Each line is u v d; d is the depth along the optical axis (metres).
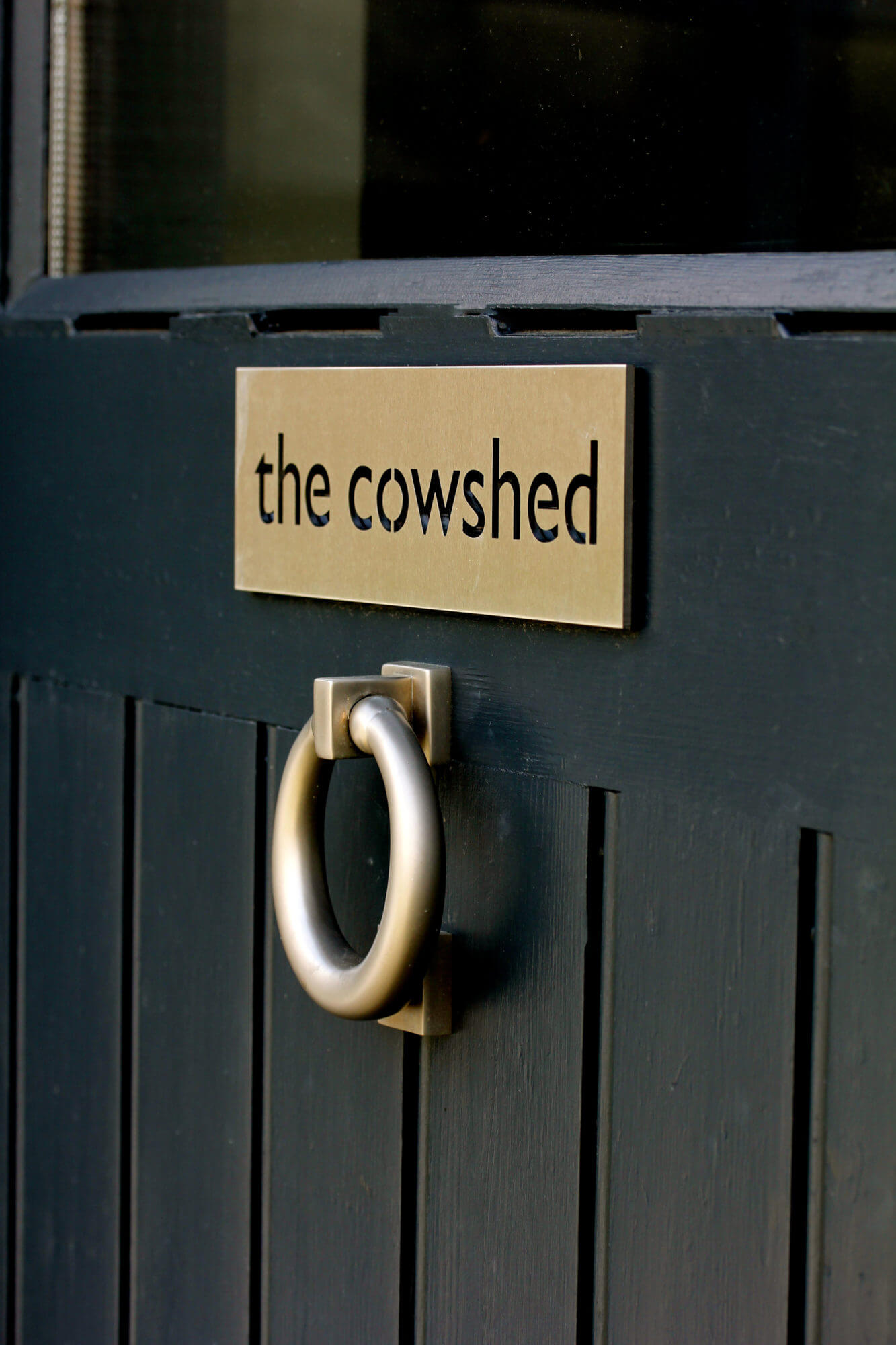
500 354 0.75
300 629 0.89
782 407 0.64
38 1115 1.15
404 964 0.72
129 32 1.03
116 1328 1.08
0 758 1.17
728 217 0.70
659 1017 0.71
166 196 1.01
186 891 1.00
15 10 1.09
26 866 1.15
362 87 0.88
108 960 1.07
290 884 0.79
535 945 0.76
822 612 0.64
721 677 0.67
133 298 1.01
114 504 1.03
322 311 0.87
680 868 0.70
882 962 0.62
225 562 0.94
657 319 0.69
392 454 0.80
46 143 1.09
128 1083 1.06
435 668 0.79
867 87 0.64
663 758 0.70
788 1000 0.66
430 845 0.72
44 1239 1.15
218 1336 0.99
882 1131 0.62
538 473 0.73
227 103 0.96
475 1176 0.80
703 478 0.67
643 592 0.70
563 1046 0.75
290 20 0.92
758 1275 0.68
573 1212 0.75
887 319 0.63
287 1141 0.93
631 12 0.73
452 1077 0.81
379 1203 0.87
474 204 0.82
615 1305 0.74
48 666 1.11
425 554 0.79
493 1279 0.80
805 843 0.65
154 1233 1.04
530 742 0.76
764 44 0.68
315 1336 0.91
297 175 0.92
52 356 1.08
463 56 0.82
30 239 1.11
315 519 0.85
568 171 0.77
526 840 0.76
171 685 1.00
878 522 0.62
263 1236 0.95
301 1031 0.91
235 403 0.91
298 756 0.79
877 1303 0.63
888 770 0.62
